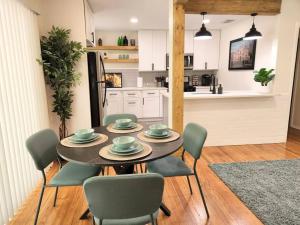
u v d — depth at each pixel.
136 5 3.75
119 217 1.20
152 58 5.84
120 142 1.59
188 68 5.91
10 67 2.11
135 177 1.08
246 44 4.59
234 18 4.63
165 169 1.93
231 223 1.93
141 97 5.80
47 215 2.06
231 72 5.30
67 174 1.86
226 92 4.02
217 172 2.82
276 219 1.94
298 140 4.11
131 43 5.91
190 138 2.06
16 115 2.19
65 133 3.34
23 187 2.26
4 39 2.02
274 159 3.23
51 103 3.27
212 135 3.77
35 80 2.65
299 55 4.78
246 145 3.84
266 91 3.78
